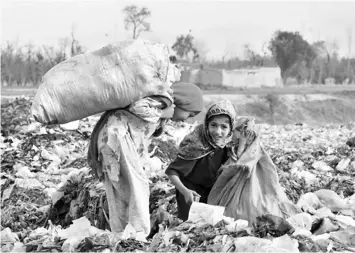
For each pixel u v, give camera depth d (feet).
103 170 23.25
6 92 118.42
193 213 20.53
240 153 21.84
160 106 23.16
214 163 22.40
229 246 18.24
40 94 22.81
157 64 22.80
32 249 20.89
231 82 139.03
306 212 21.83
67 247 19.98
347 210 23.12
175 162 22.57
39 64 135.33
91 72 22.66
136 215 22.71
